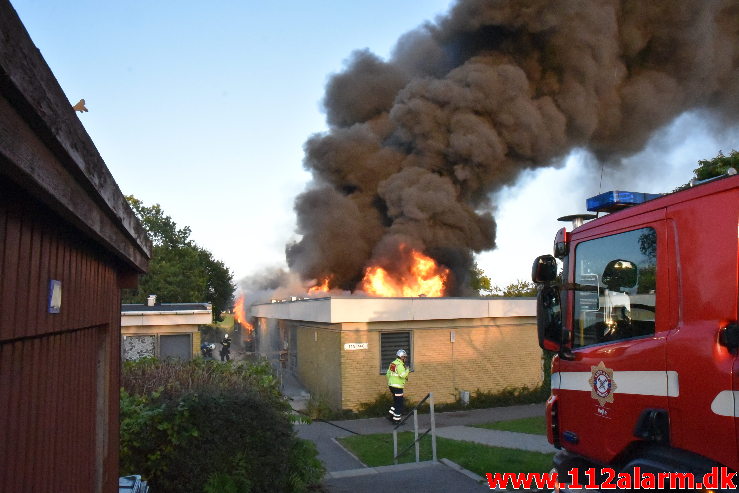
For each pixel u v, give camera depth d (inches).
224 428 205.5
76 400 115.8
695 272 116.9
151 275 1105.4
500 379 596.1
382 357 561.6
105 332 156.9
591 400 144.3
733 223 110.7
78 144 78.4
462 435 418.0
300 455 239.0
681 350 116.4
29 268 82.2
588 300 151.9
